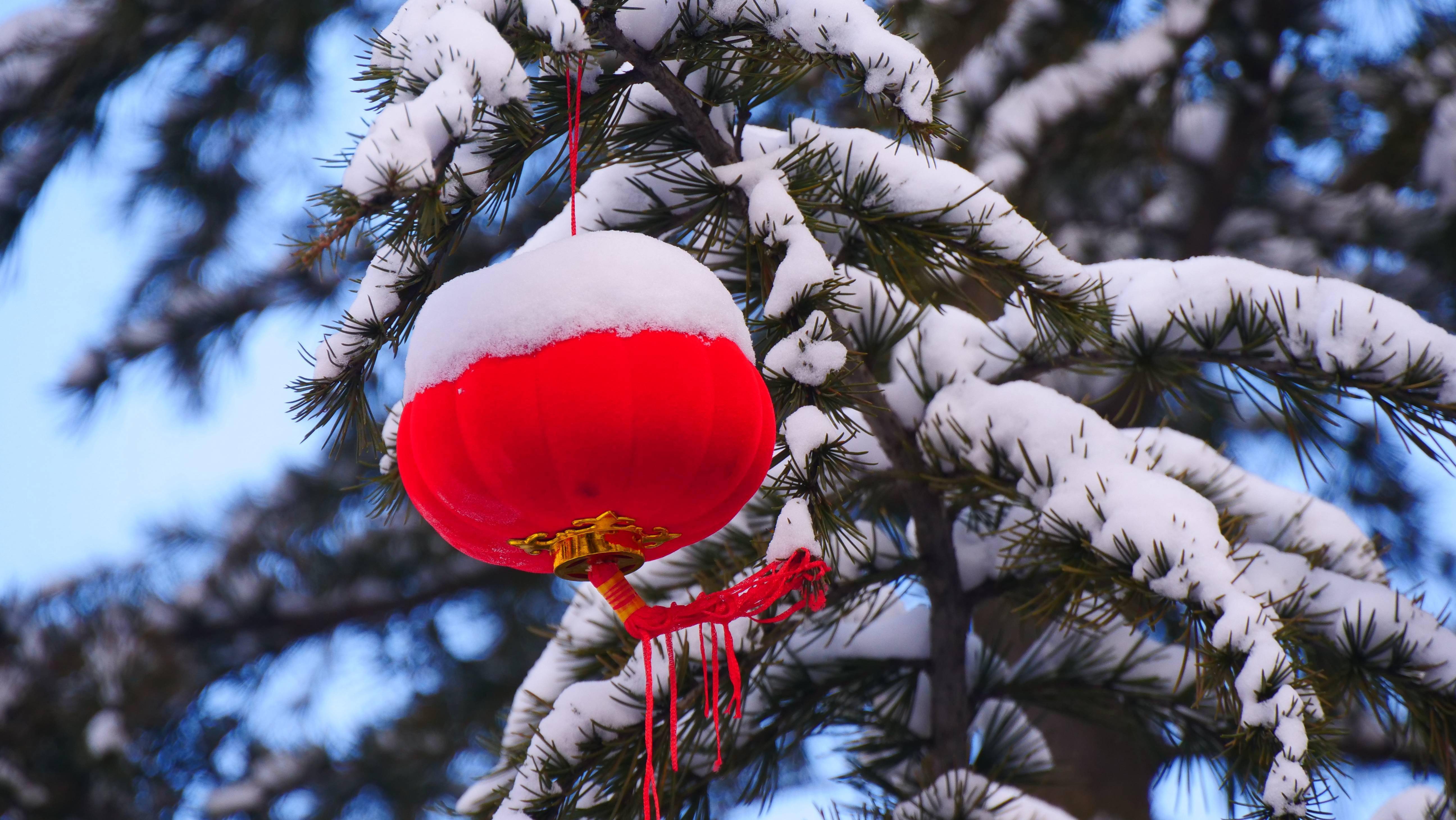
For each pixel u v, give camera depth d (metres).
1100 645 2.77
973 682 2.78
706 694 2.53
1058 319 2.63
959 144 2.54
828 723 2.77
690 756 2.65
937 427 2.65
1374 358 2.58
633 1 2.50
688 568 2.74
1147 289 2.67
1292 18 5.67
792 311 2.49
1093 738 4.27
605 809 2.60
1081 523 2.56
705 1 2.50
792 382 2.48
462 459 2.36
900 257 2.62
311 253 2.40
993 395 2.67
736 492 2.41
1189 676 2.73
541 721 2.66
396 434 2.60
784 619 2.41
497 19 2.45
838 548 2.70
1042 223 5.57
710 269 2.63
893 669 2.76
